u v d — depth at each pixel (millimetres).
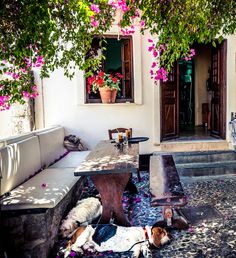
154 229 2908
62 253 2781
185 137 6520
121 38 5617
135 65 5648
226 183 4879
